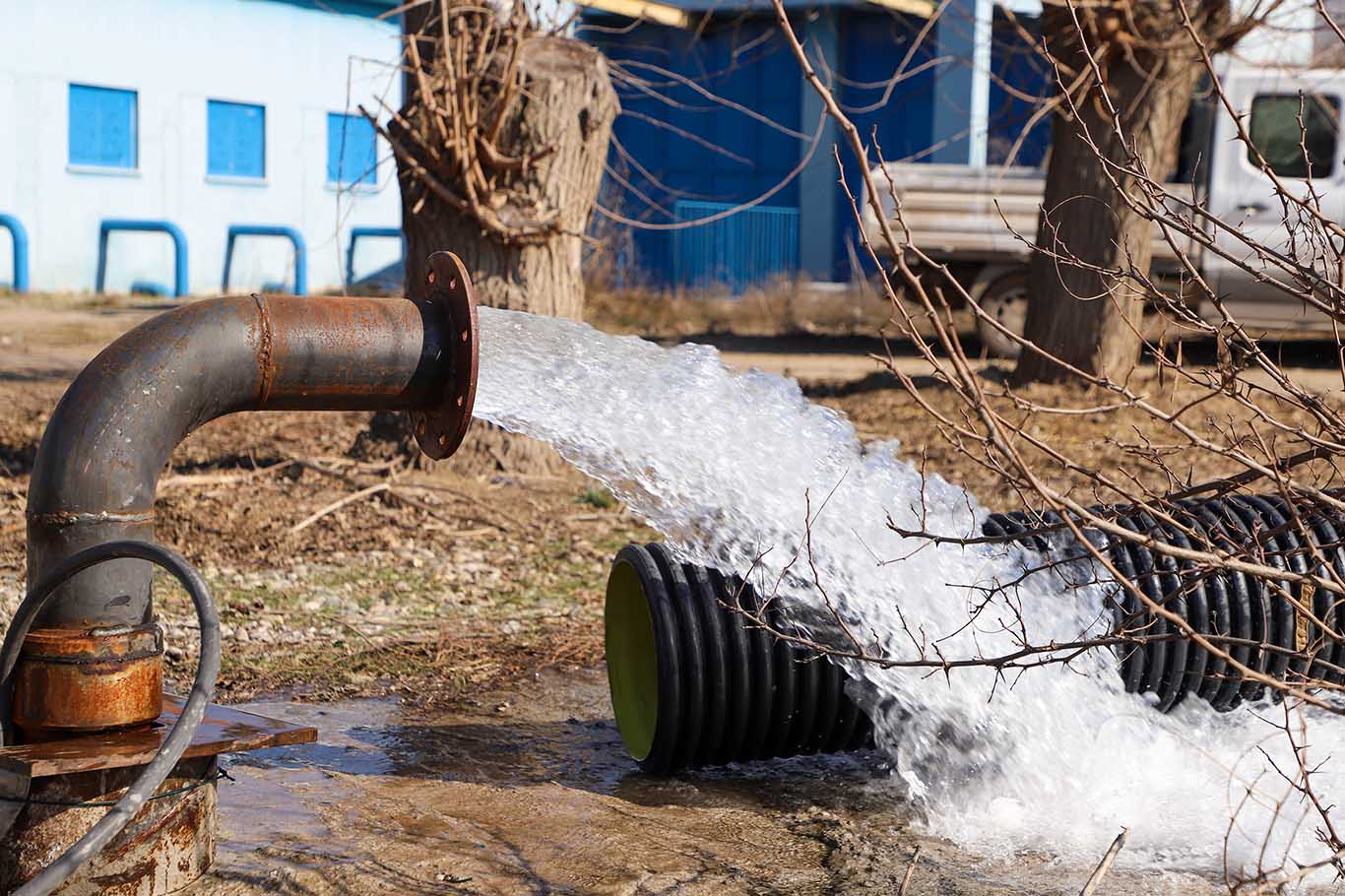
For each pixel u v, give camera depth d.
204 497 8.10
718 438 4.71
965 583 4.57
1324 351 14.74
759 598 4.34
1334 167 13.07
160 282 21.55
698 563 4.45
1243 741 4.65
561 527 7.92
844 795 4.39
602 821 4.06
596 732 4.97
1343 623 4.74
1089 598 4.59
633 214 23.25
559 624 6.27
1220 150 13.23
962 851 3.91
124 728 3.34
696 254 23.20
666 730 4.32
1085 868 3.78
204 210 21.69
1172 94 10.49
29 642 3.30
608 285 19.92
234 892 3.42
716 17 22.03
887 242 2.82
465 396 3.72
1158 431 9.79
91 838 2.70
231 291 21.92
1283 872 3.73
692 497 4.50
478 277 8.52
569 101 8.52
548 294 8.58
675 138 23.42
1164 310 4.42
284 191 22.45
